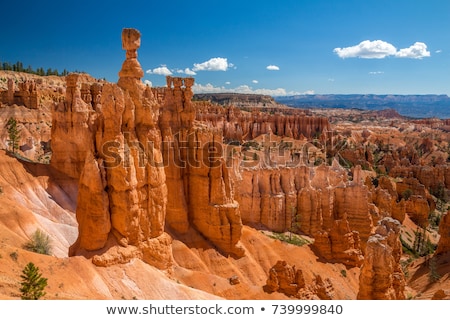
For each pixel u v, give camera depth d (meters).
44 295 34.16
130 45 53.94
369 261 38.88
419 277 67.38
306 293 53.25
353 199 84.44
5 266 38.06
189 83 63.62
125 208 46.16
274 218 81.56
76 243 47.28
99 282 41.56
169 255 53.28
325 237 69.12
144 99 53.91
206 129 63.69
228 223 62.44
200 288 52.38
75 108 78.06
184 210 61.62
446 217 73.06
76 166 78.56
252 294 52.34
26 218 62.41
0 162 71.44
